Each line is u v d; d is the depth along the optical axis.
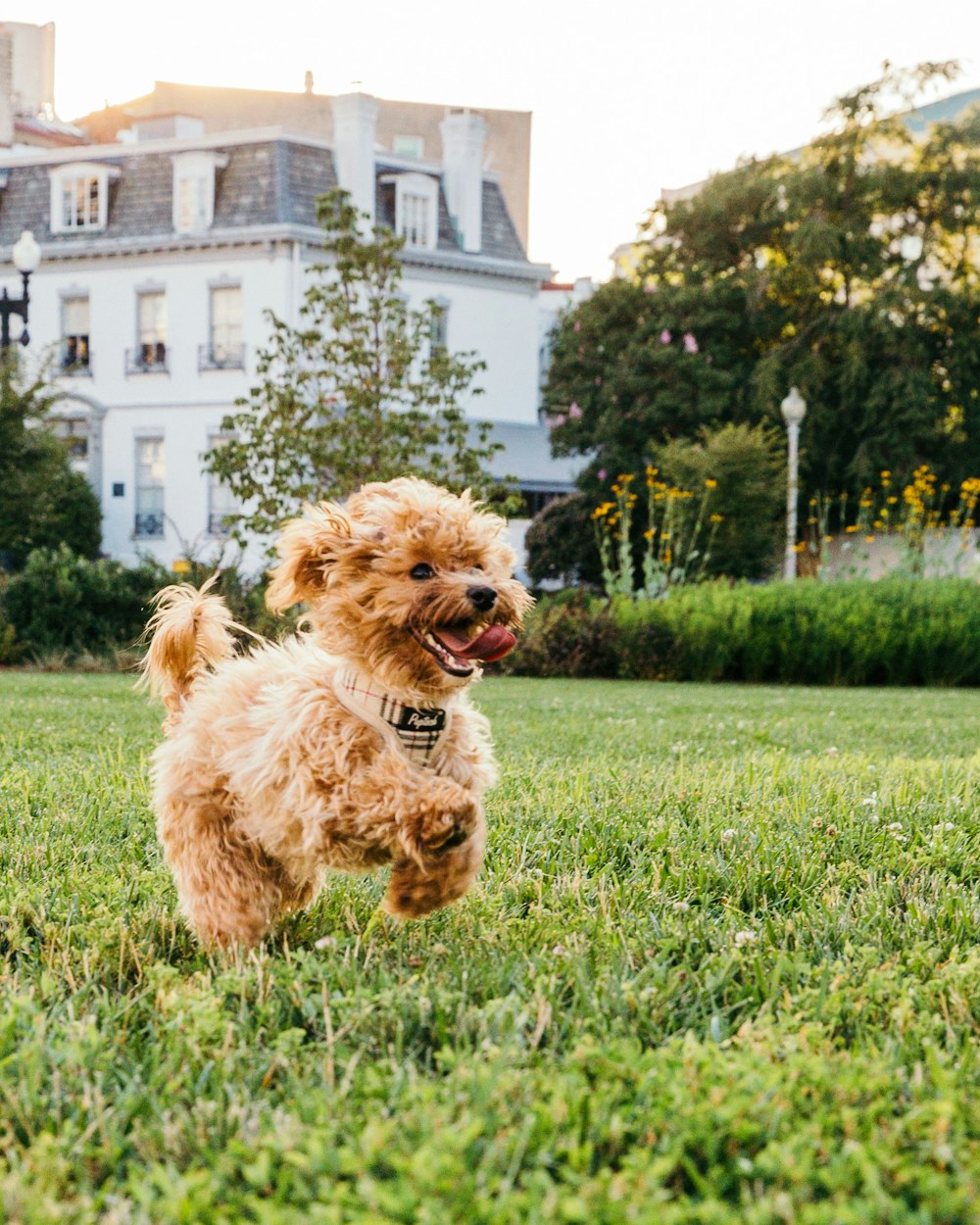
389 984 3.25
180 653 4.20
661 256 36.03
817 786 6.38
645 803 5.86
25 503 22.77
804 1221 2.03
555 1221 2.04
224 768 3.71
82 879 4.37
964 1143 2.35
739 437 25.83
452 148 40.97
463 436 18.38
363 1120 2.42
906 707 13.53
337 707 3.50
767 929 3.89
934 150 34.50
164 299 38.62
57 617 18.17
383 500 3.74
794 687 18.14
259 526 17.11
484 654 3.43
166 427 38.78
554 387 36.00
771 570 26.58
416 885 3.44
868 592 19.44
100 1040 2.86
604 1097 2.47
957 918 4.03
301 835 3.57
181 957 3.78
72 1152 2.38
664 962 3.51
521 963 3.48
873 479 31.42
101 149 39.56
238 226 37.19
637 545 32.75
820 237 32.28
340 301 17.92
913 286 32.06
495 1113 2.41
